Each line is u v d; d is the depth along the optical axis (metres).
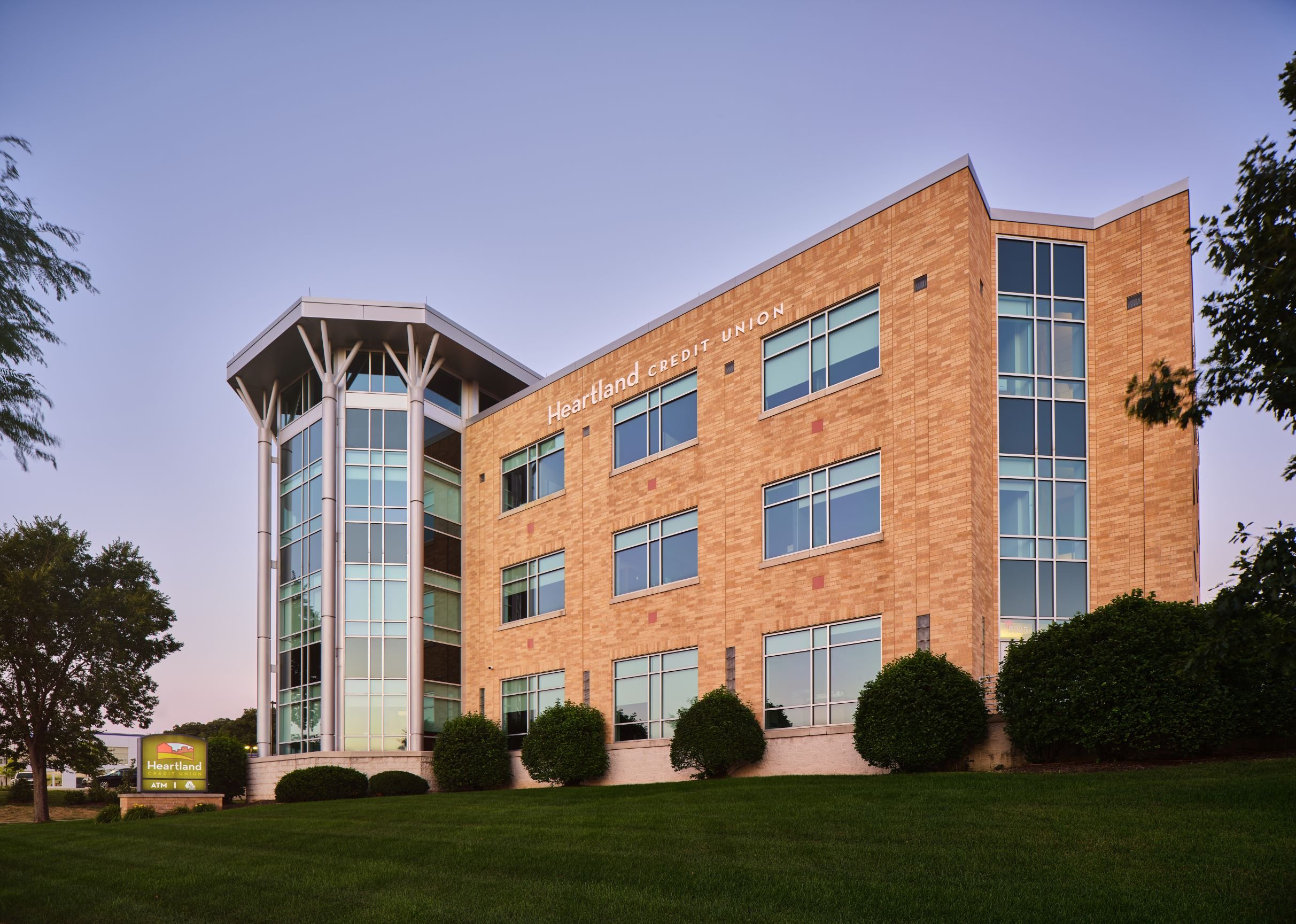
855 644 24.91
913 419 24.61
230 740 37.47
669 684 29.45
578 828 17.47
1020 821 14.62
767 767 25.94
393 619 36.75
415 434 37.88
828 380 26.89
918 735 21.59
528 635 35.12
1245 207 11.09
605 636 31.77
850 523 25.64
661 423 31.50
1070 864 12.21
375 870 15.77
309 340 37.88
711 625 28.42
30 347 14.61
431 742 36.47
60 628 36.06
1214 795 14.80
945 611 23.12
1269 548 9.98
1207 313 11.32
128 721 36.81
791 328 28.11
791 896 11.90
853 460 25.89
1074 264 25.95
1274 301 10.40
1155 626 19.48
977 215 24.97
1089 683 19.64
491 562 37.69
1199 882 11.10
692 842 15.26
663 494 30.78
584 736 30.22
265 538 40.22
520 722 34.88
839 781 20.52
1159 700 18.94
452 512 39.22
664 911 11.86
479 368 40.97
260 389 42.28
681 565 29.86
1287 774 15.69
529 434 36.72
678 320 31.39
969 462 23.30
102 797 45.94
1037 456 24.77
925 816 15.60
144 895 15.88
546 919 11.95
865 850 13.79
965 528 23.09
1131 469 24.30
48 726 35.97
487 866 15.18
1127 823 13.84
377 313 37.41
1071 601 24.16
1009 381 25.00
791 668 26.23
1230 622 10.70
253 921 13.46
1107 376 25.12
